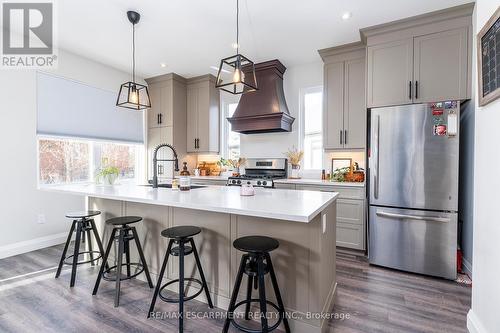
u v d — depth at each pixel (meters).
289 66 4.17
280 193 2.22
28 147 3.22
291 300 1.74
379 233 2.77
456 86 2.52
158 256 2.36
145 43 3.35
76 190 2.45
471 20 2.47
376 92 2.88
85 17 2.75
